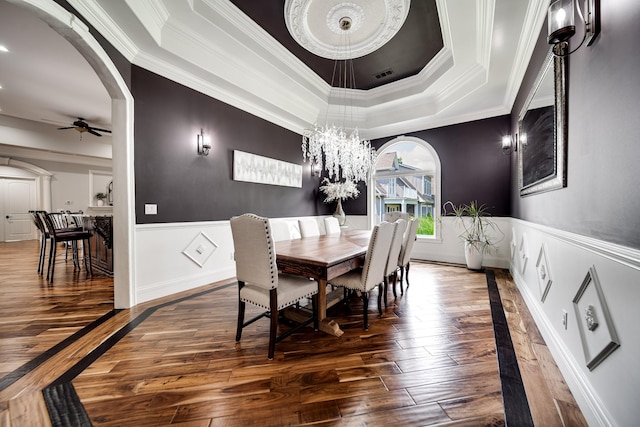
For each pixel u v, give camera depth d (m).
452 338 2.02
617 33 1.06
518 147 3.24
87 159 7.87
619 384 1.00
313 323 2.22
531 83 2.58
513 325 2.23
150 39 2.48
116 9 2.12
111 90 2.49
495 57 2.80
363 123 5.20
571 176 1.55
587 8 1.26
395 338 2.03
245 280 1.91
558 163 1.70
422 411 1.29
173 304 2.71
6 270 4.11
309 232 3.56
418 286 3.33
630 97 0.97
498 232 4.31
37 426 1.19
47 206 7.48
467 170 4.60
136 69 2.69
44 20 1.80
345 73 4.04
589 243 1.24
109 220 3.56
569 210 1.57
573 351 1.44
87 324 2.24
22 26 2.76
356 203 5.87
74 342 1.94
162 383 1.50
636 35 0.94
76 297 2.88
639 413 0.88
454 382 1.51
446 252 4.79
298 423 1.22
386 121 4.98
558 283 1.72
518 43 2.56
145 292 2.78
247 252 1.84
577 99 1.47
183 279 3.14
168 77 2.98
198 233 3.31
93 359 1.73
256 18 2.80
